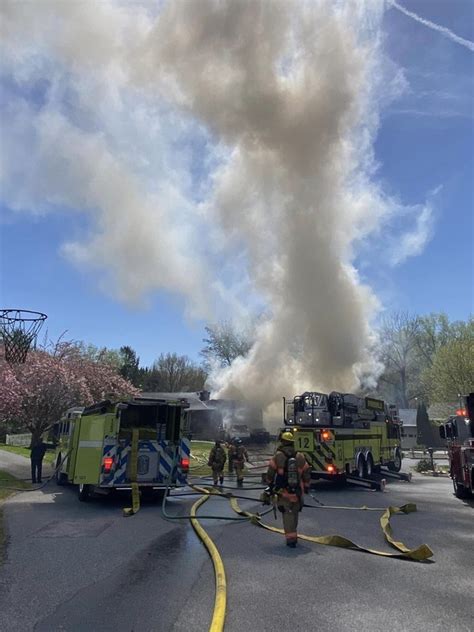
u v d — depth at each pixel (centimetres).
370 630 390
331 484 1552
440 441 4934
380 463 1730
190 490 1377
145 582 520
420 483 1670
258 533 770
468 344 4238
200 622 407
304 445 1395
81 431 1208
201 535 736
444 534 764
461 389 4072
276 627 395
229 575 541
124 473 1076
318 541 703
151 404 1121
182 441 1141
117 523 862
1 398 2247
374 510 1007
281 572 553
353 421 1596
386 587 500
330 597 469
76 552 651
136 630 391
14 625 402
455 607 443
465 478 1141
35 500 1150
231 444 1839
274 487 697
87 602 457
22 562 600
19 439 3994
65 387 2411
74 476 1190
